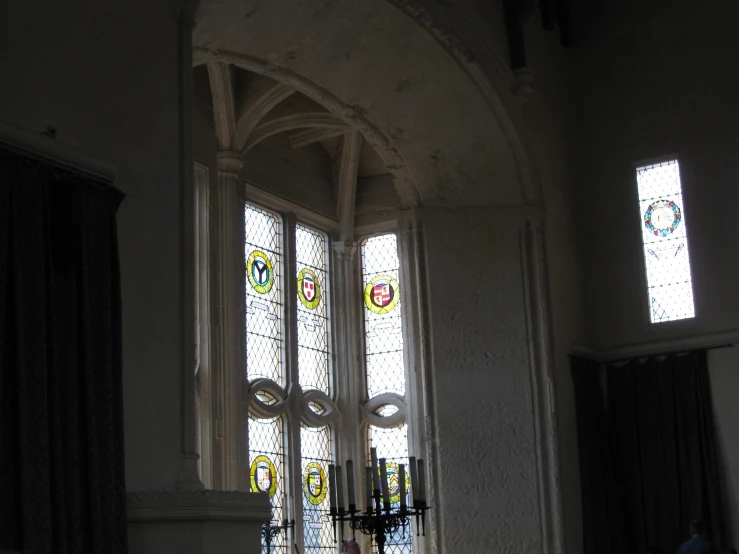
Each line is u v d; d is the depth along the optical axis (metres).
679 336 15.09
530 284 14.51
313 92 13.73
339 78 13.49
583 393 14.79
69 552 6.62
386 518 9.38
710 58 15.67
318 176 17.84
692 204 15.41
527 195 14.73
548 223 15.02
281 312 16.59
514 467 13.93
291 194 17.02
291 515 15.70
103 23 8.07
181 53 8.76
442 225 15.00
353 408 17.38
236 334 14.98
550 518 13.66
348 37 12.70
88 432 6.91
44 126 7.39
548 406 14.05
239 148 15.55
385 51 13.09
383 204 17.91
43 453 6.52
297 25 12.21
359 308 17.89
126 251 7.89
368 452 17.31
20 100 7.25
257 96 15.34
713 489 14.19
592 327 15.81
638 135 16.09
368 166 18.09
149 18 8.53
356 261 18.09
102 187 7.48
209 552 7.09
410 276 15.02
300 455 16.19
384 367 17.48
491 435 14.12
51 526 6.52
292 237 17.00
